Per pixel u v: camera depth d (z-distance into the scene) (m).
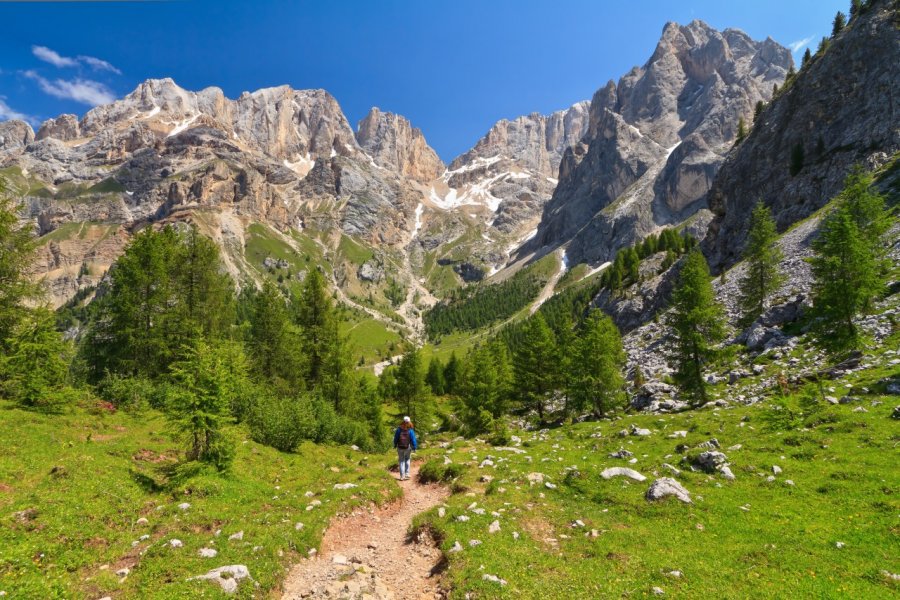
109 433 24.95
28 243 30.16
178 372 20.64
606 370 45.62
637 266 127.19
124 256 40.56
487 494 18.86
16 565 10.31
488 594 10.73
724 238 106.25
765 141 105.38
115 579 10.78
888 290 38.22
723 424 26.70
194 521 14.79
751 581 10.95
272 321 47.69
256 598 10.91
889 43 86.38
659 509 16.16
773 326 45.78
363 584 12.28
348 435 35.97
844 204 43.97
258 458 24.86
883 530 12.92
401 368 62.66
